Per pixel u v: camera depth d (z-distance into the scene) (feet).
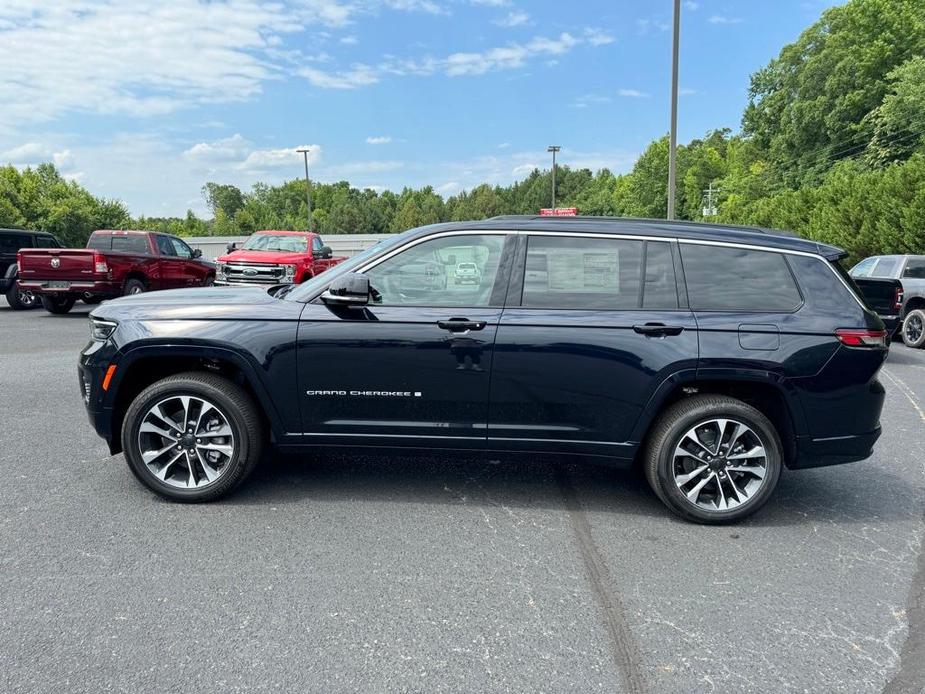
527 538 12.38
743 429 12.92
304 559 11.34
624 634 9.35
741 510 13.00
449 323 12.87
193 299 14.05
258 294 14.61
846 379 12.80
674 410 13.07
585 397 12.96
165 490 13.52
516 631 9.37
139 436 13.39
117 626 9.27
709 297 13.06
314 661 8.60
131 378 13.79
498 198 432.25
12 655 8.59
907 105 114.11
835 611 10.05
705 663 8.73
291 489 14.55
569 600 10.23
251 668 8.43
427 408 13.23
